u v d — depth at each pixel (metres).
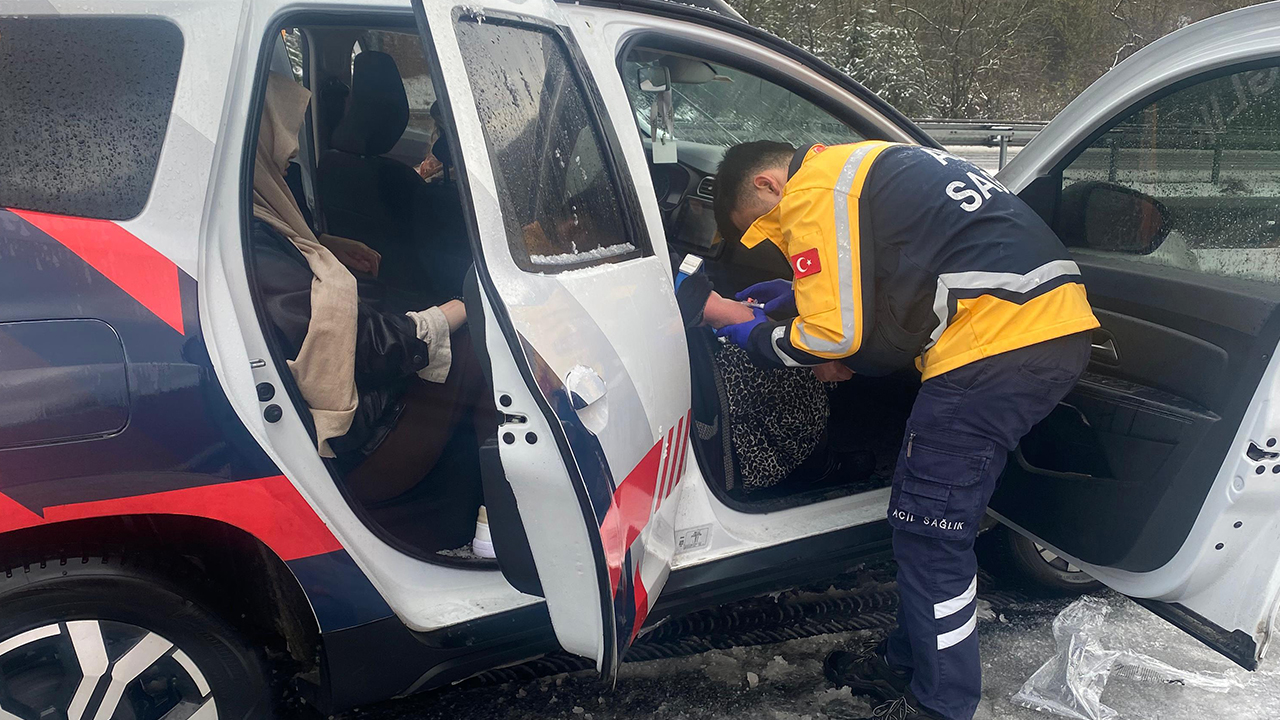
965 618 1.83
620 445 1.47
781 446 2.24
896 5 13.68
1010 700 2.10
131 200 1.33
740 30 2.05
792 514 2.07
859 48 11.34
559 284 1.41
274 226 1.58
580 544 1.38
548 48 1.65
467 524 1.95
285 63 2.37
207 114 1.37
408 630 1.59
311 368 1.51
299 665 1.67
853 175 1.70
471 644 1.65
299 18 1.49
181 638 1.46
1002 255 1.66
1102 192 2.12
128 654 1.42
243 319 1.40
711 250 2.93
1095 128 2.12
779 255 2.96
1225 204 1.80
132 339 1.29
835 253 1.68
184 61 1.37
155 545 1.43
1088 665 2.15
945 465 1.73
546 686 2.11
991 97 14.22
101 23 1.34
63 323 1.25
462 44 1.34
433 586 1.65
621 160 1.78
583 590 1.41
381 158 2.43
